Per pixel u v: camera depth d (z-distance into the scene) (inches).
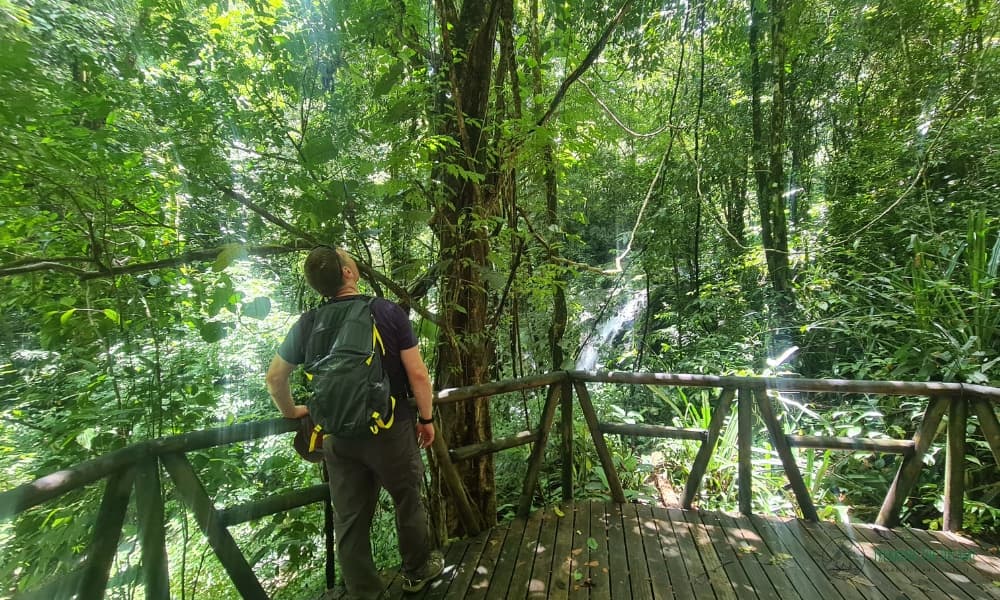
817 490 122.5
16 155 58.5
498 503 130.3
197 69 76.4
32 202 65.5
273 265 101.0
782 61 198.2
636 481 137.7
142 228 78.8
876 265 166.1
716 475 135.3
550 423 105.7
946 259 144.5
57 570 66.6
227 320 107.9
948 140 169.8
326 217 78.0
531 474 103.6
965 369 114.9
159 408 80.0
